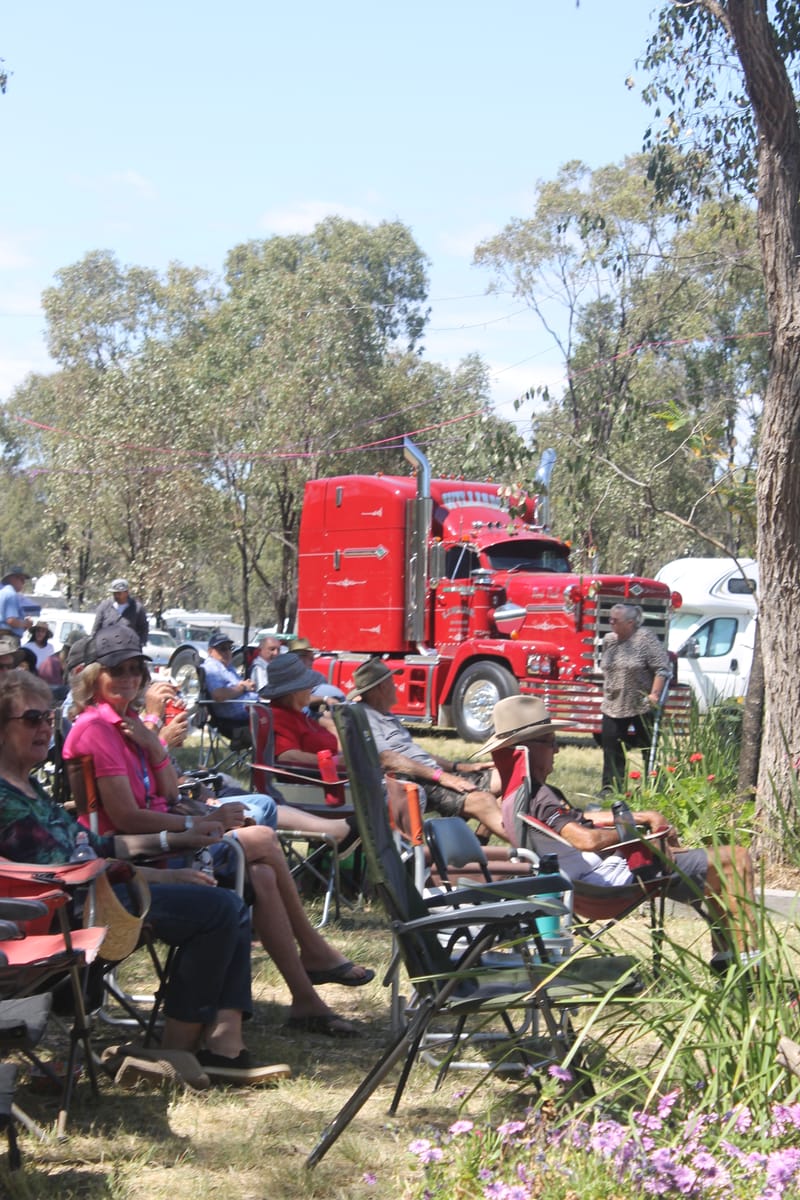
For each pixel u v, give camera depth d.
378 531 18.45
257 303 41.75
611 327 33.62
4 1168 3.78
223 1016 4.75
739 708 12.08
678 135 13.31
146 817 4.96
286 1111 4.38
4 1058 4.71
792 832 7.84
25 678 4.53
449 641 17.91
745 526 10.27
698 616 22.48
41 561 73.19
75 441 40.06
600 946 4.22
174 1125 4.23
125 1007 5.01
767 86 8.39
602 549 35.53
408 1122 4.32
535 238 33.12
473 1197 3.29
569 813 5.32
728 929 4.39
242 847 5.17
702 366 30.92
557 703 16.95
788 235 8.30
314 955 5.55
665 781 9.46
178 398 39.53
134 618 17.25
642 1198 3.21
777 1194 3.10
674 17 12.50
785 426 8.20
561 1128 3.64
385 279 59.50
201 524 39.50
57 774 7.77
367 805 3.93
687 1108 3.78
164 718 7.13
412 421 42.41
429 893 4.98
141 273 55.69
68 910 4.25
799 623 8.21
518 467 13.40
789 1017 3.96
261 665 14.46
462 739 17.66
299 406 38.38
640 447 28.80
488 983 4.20
